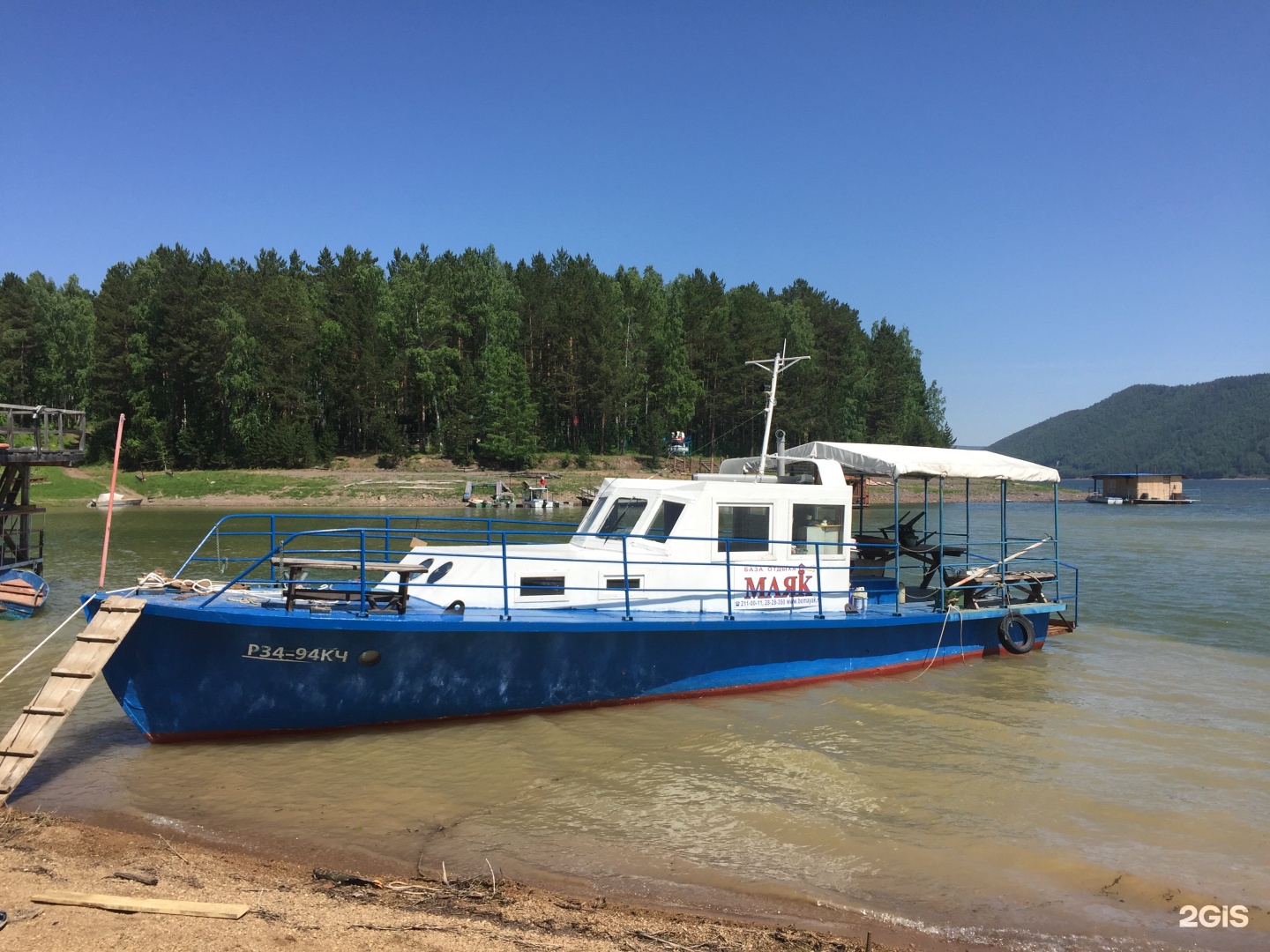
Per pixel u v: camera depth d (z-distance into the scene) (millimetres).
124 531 40125
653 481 12211
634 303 96562
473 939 5355
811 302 108938
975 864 6980
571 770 8812
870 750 9664
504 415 79375
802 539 12336
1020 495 94938
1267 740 10320
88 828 7109
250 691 9102
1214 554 33500
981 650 14297
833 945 5621
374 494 68312
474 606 10555
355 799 7961
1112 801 8352
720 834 7410
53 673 8023
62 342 79125
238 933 5219
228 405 74438
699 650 11180
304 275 92875
